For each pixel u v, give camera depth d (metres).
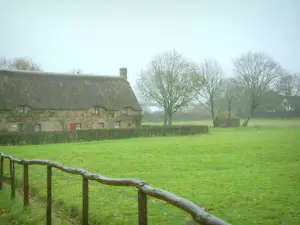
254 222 7.59
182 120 105.56
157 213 8.11
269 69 68.81
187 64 57.00
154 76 56.06
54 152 24.52
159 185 12.16
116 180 5.53
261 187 11.54
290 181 12.61
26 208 8.95
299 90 97.50
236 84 73.00
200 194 10.52
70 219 8.41
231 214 8.26
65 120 45.56
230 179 13.21
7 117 41.44
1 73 45.22
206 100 71.25
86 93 49.31
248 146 26.14
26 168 9.06
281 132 44.12
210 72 67.62
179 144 29.31
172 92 56.00
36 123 43.44
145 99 57.34
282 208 8.77
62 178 13.38
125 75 58.41
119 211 8.48
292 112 96.12
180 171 15.70
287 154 21.05
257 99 73.06
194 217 3.78
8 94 42.72
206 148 25.61
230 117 67.19
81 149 26.69
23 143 34.69
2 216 8.64
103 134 40.31
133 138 40.53
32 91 45.09
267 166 16.84
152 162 18.92
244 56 70.38
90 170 16.47
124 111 50.84
